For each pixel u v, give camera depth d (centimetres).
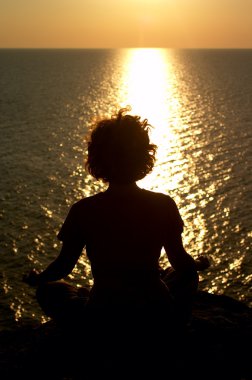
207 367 398
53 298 399
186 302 363
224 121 12056
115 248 341
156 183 6944
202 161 8112
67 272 363
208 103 15450
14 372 420
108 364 373
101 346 361
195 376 385
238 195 6247
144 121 341
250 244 4722
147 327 351
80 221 347
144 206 342
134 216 340
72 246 353
